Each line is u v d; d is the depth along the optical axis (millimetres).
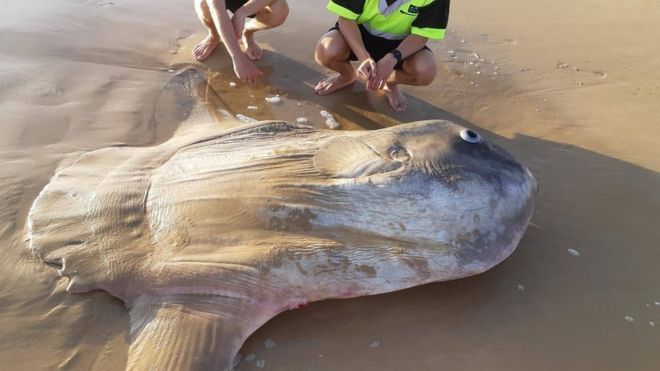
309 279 2725
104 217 3078
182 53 5250
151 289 2766
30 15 5633
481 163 2904
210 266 2732
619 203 3660
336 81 4820
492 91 4957
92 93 4496
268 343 2713
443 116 4598
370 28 4508
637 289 3057
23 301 2807
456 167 2844
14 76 4578
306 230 2770
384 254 2754
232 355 2506
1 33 5211
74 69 4797
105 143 3930
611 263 3219
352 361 2654
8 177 3523
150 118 4250
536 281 3100
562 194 3727
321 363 2639
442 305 2945
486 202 2824
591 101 4828
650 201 3678
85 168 3504
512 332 2816
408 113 4617
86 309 2777
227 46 4668
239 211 2855
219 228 2842
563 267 3189
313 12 6230
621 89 5000
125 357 2572
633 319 2889
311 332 2779
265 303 2697
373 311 2900
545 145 4230
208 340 2508
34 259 3010
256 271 2688
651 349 2736
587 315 2910
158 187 3133
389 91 4746
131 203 3104
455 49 5621
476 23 6180
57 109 4250
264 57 5281
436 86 5012
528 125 4492
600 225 3486
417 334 2791
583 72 5277
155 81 4758
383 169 2836
